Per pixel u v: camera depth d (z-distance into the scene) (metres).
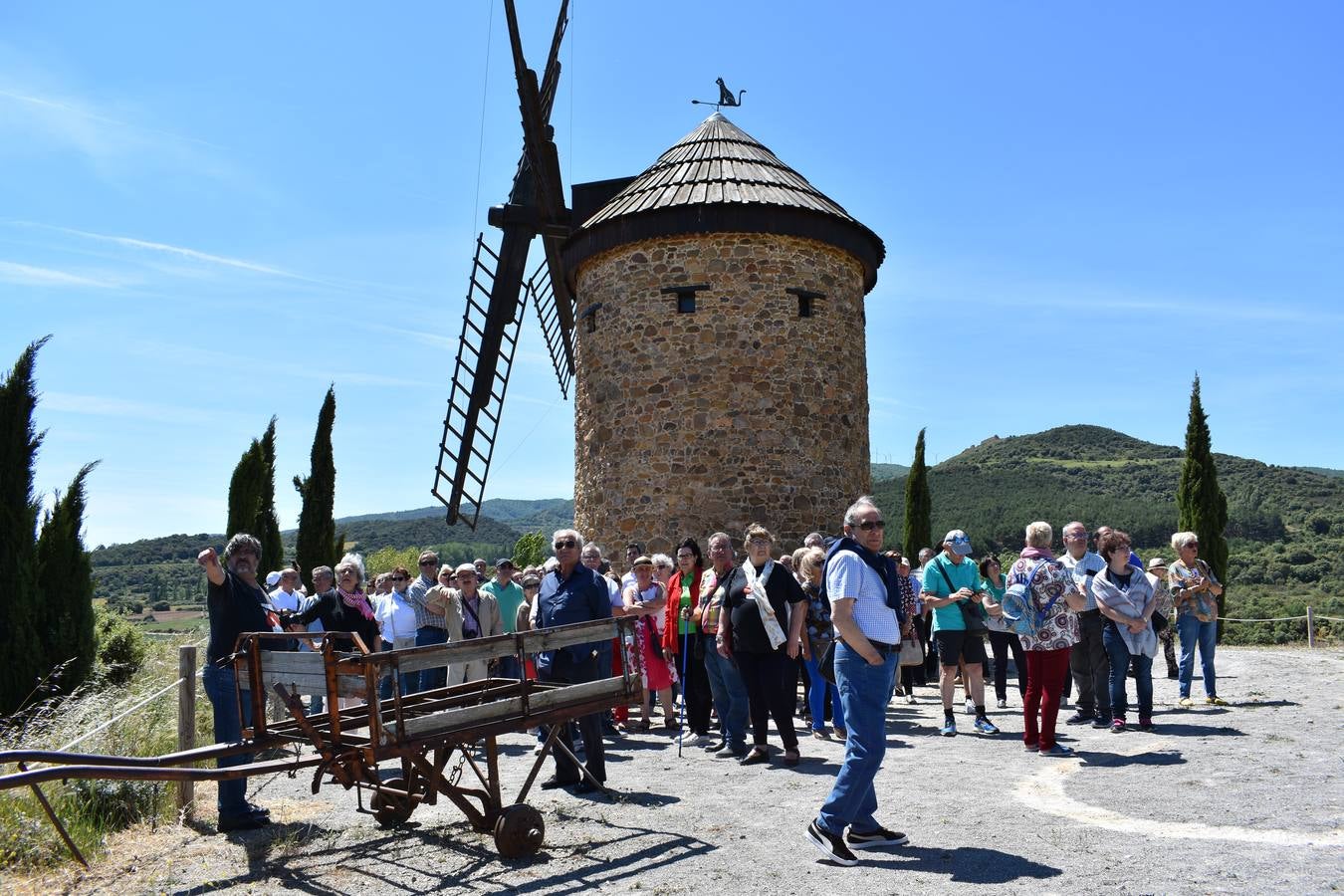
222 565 7.25
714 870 5.66
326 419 21.95
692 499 15.93
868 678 5.79
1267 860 5.34
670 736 10.82
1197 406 23.05
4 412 11.20
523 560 37.59
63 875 6.13
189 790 7.51
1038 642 8.72
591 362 17.61
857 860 5.71
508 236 19.64
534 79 18.64
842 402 16.94
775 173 17.28
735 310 16.23
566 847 6.31
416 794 6.73
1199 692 12.38
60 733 8.40
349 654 5.91
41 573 11.59
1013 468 84.44
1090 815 6.46
